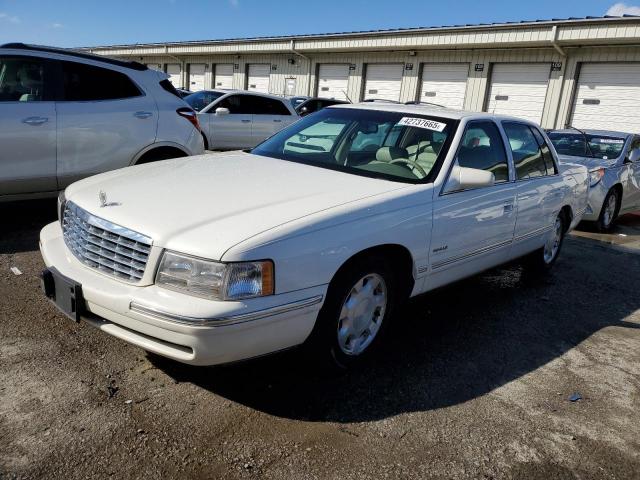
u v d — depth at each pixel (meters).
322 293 2.79
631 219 9.90
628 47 15.95
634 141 9.20
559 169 5.36
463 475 2.48
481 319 4.34
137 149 5.84
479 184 3.60
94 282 2.71
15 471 2.23
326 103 18.09
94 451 2.39
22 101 5.17
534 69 18.05
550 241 5.45
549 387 3.34
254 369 3.20
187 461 2.39
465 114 4.18
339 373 3.21
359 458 2.51
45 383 2.85
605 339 4.17
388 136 4.05
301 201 3.01
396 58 21.67
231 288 2.47
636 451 2.79
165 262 2.55
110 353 3.22
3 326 3.41
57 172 5.38
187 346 2.47
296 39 24.09
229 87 29.55
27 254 4.77
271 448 2.52
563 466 2.62
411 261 3.39
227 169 3.66
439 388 3.19
